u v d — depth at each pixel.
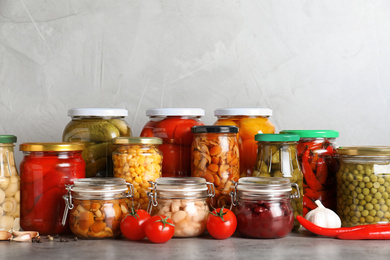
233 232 1.27
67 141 1.44
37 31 1.70
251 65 1.73
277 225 1.25
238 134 1.48
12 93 1.70
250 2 1.72
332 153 1.46
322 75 1.73
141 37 1.71
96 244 1.23
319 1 1.73
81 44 1.71
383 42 1.74
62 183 1.32
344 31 1.74
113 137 1.43
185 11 1.72
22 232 1.27
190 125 1.46
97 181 1.25
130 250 1.16
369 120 1.74
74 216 1.26
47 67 1.70
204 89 1.72
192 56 1.72
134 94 1.71
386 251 1.16
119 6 1.71
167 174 1.46
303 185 1.44
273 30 1.73
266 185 1.25
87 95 1.71
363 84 1.74
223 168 1.37
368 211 1.34
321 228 1.29
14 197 1.33
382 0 1.73
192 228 1.27
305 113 1.73
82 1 1.70
